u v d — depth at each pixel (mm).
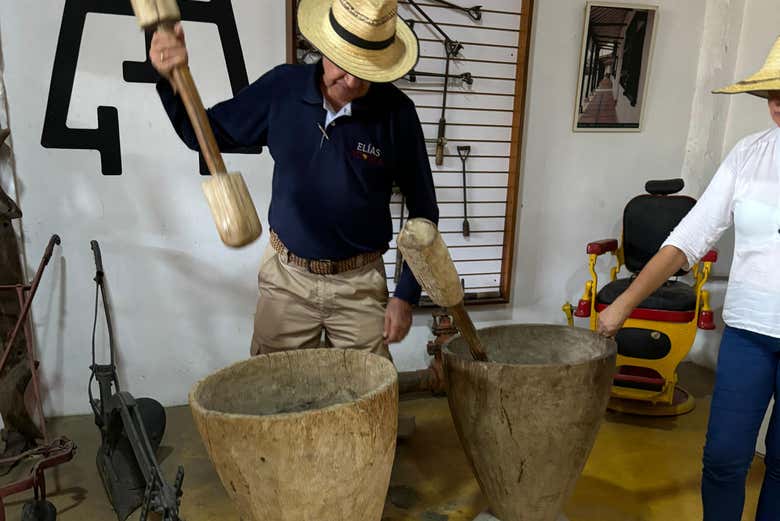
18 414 2307
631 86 2945
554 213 3020
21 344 2332
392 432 1222
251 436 1075
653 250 2723
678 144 3129
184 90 1122
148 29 1112
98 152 2359
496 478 1560
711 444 1554
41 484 1882
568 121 2910
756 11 2816
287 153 1630
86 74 2277
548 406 1405
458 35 2645
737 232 1488
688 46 2990
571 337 1731
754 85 1298
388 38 1382
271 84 1629
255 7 2369
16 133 2271
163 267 2537
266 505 1153
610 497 2094
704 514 1649
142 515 1572
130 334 2570
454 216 2859
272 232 1831
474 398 1461
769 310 1417
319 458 1092
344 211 1668
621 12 2820
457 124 2754
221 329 2674
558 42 2787
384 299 1892
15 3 2162
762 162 1428
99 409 2121
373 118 1608
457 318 1411
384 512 2000
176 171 2453
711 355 3250
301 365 1467
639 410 2705
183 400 2709
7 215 2182
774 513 1583
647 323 2596
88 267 2459
